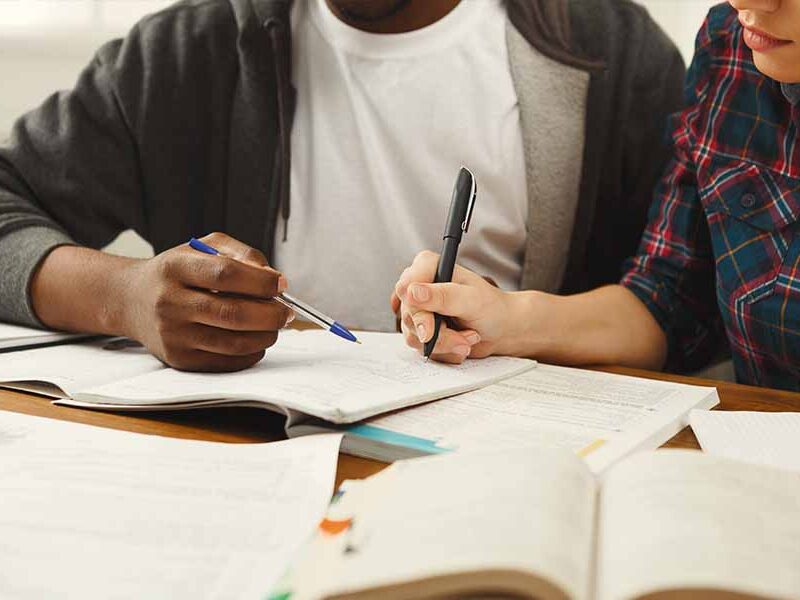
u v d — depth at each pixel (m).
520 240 1.35
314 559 0.39
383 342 0.93
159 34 1.33
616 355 1.01
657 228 1.17
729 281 1.04
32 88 1.59
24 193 1.26
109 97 1.31
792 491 0.41
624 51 1.36
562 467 0.43
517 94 1.32
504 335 0.90
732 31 1.08
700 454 0.44
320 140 1.32
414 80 1.30
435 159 1.32
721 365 1.34
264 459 0.56
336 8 1.30
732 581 0.32
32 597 0.39
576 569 0.34
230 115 1.32
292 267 1.33
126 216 1.34
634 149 1.36
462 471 0.43
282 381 0.71
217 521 0.47
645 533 0.36
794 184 1.00
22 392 0.75
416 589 0.34
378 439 0.60
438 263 0.88
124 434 0.61
